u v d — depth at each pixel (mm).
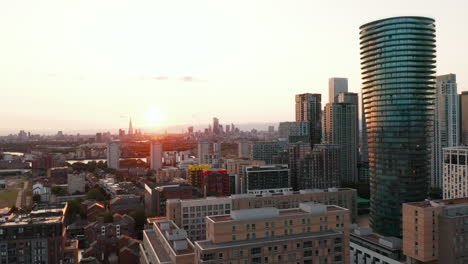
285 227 160625
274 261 151500
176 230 189750
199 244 150250
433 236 188875
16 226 196875
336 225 168750
